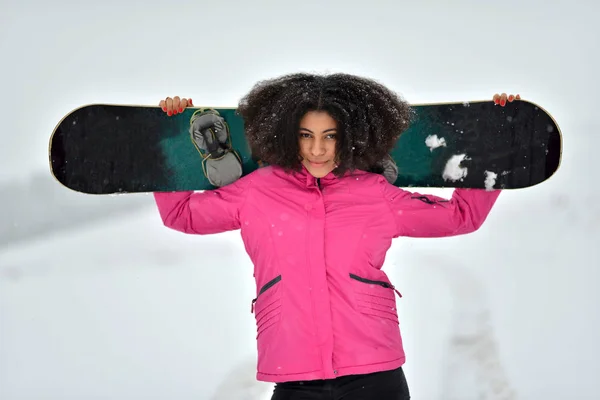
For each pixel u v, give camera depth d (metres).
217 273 6.95
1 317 6.33
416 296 6.41
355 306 3.80
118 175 4.58
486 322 6.07
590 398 5.21
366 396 3.74
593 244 7.36
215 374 5.53
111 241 7.64
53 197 8.72
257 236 3.99
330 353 3.71
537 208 8.09
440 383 5.36
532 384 5.36
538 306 6.32
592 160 9.02
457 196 4.25
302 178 4.07
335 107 3.98
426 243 7.41
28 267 7.13
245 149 4.66
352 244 3.90
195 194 4.19
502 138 4.62
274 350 3.76
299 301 3.78
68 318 6.31
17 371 5.62
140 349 5.87
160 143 4.61
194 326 6.15
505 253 7.19
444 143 4.68
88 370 5.62
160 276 6.91
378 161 4.40
